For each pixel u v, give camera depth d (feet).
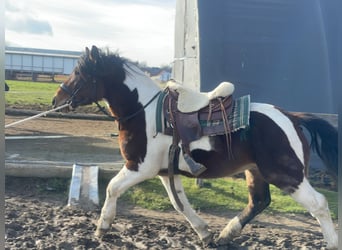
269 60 28.53
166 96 14.70
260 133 13.75
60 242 13.97
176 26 37.83
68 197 19.58
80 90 15.25
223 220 19.01
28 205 18.52
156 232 16.17
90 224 16.39
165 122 14.26
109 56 15.07
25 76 127.24
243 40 28.07
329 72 28.76
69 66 130.00
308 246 15.33
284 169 13.46
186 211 15.24
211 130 13.88
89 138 35.12
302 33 28.78
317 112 28.81
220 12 27.58
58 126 41.50
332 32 28.84
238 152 13.93
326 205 13.24
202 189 22.26
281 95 28.63
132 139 14.44
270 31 28.48
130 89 14.93
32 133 36.09
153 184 22.02
